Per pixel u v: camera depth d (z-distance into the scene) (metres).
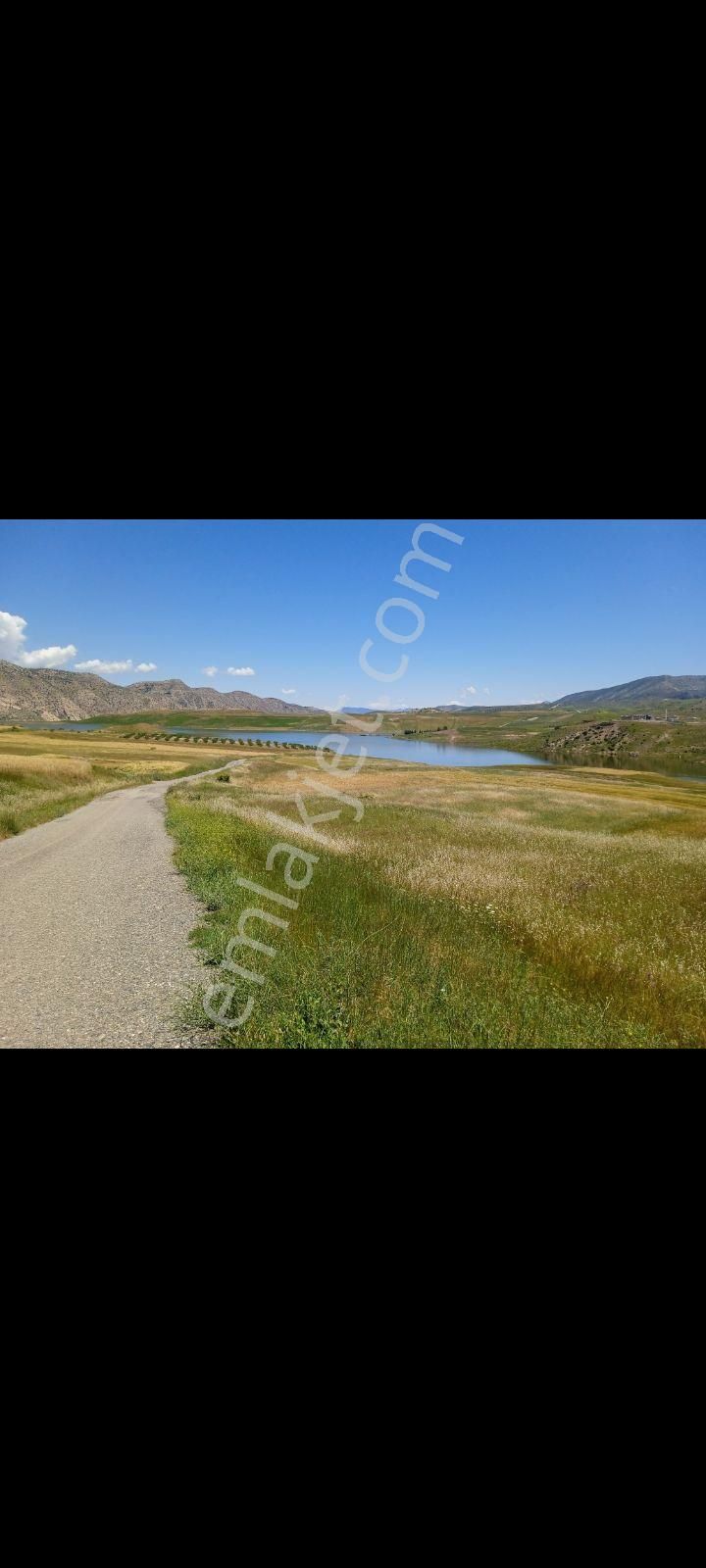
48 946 6.72
